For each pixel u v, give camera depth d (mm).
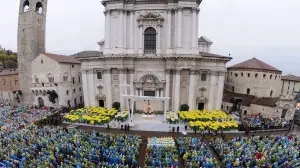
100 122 38094
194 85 45156
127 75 46406
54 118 40844
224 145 27344
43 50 63844
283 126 38531
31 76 60844
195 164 22469
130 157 23859
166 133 34469
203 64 46094
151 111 46969
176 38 44781
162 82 45344
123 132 34844
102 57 46062
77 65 61031
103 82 49062
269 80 54594
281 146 27625
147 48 47062
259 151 25969
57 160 23594
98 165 22312
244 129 36219
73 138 28266
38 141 26891
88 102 51469
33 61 56688
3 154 24234
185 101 46031
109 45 47000
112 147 25656
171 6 44375
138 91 46781
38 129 32219
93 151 24641
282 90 77000
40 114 46000
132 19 46000
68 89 57344
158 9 45375
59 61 54031
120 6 45031
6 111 48500
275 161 23953
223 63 46938
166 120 40281
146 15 45281
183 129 36250
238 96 55375
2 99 67438
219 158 26172
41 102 58000
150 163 23312
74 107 57438
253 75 54781
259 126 37344
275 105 45750
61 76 54812
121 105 46781
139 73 46531
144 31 46438
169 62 44500
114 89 47594
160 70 45875
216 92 47844
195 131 34469
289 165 22844
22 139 27719
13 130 32312
